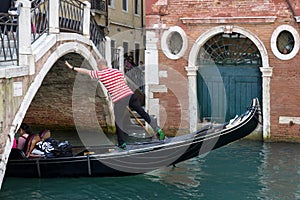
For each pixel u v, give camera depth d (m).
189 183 8.60
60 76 12.55
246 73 12.27
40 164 8.54
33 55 8.04
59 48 9.55
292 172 9.20
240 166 9.66
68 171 8.59
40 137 8.95
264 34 11.73
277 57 11.64
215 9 12.09
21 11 7.70
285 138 11.74
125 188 8.35
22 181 8.66
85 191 8.19
